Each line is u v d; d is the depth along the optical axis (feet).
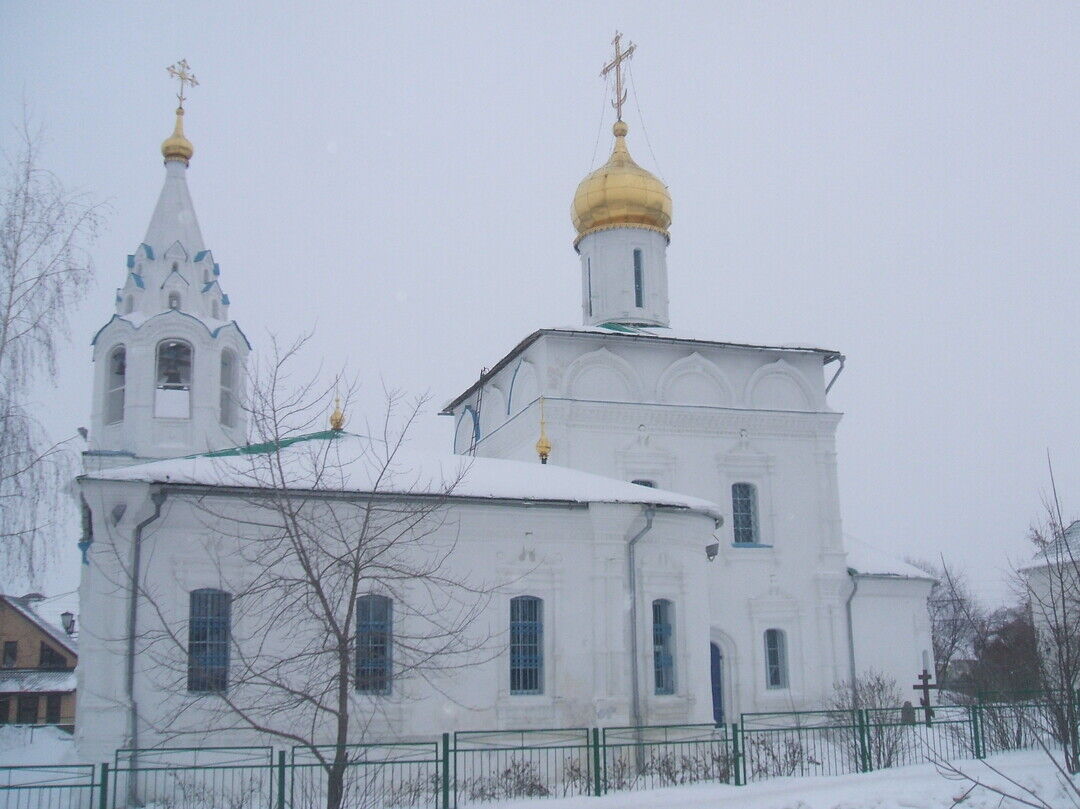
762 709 92.68
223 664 62.44
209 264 103.76
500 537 69.77
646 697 71.87
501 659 68.08
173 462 65.31
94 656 59.82
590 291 112.27
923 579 102.89
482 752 60.49
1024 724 71.87
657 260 111.55
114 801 51.80
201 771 59.36
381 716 64.08
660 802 54.49
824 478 100.12
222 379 101.24
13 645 148.46
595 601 71.10
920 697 99.66
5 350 70.90
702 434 97.45
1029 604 81.97
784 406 101.30
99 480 60.54
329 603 51.19
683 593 75.66
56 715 139.03
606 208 111.04
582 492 72.69
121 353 98.43
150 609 61.26
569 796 57.93
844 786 58.75
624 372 96.53
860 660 97.71
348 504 64.90
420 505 66.13
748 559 95.81
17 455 69.05
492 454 106.73
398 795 56.65
